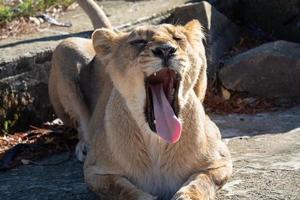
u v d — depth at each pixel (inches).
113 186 340.2
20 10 619.5
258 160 407.2
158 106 339.0
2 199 376.8
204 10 589.3
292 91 553.0
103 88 427.2
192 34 356.8
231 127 493.7
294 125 487.2
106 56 359.3
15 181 406.0
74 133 487.2
